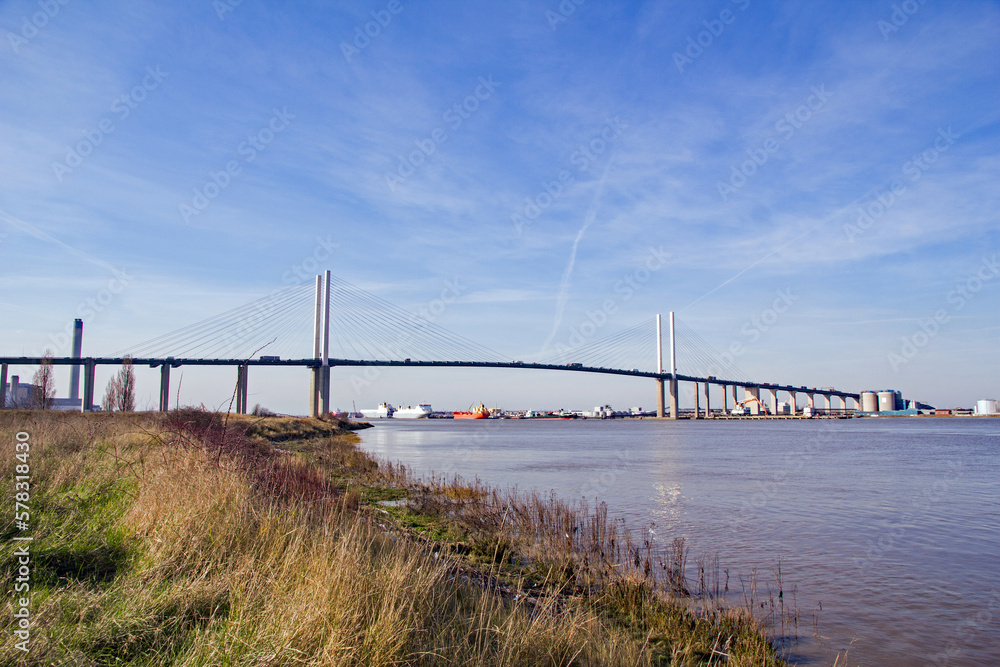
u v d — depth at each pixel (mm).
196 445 11031
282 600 5793
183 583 6117
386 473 28453
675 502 24688
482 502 19672
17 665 4488
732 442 82750
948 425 179500
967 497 27734
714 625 9820
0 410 27297
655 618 9898
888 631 10453
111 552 7242
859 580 13672
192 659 4805
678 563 13445
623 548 15570
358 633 5398
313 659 4914
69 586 5957
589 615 8336
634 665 7176
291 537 7680
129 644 5039
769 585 13133
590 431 132625
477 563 12594
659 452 59406
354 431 111812
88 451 14008
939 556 16188
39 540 7156
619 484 30734
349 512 12438
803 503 25109
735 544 17047
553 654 6562
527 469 39094
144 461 10750
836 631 10359
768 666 8531
